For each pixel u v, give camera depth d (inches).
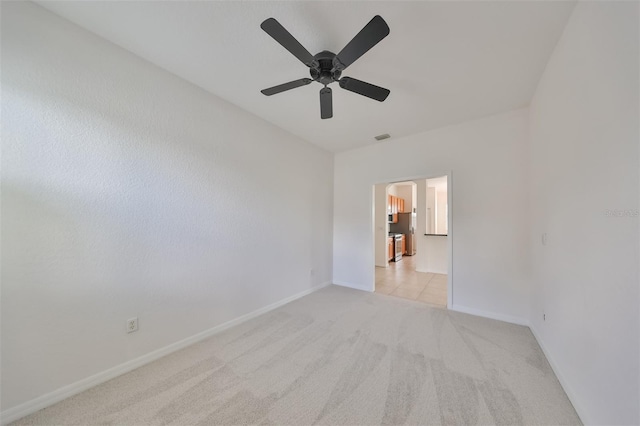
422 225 212.8
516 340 89.0
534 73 80.4
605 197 45.4
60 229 59.7
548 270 77.7
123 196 70.7
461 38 65.5
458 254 119.3
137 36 66.4
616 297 41.8
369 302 131.2
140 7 57.1
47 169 57.9
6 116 52.9
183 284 85.2
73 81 61.9
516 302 105.1
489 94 93.8
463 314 114.4
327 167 165.5
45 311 57.6
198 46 70.1
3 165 52.6
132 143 72.7
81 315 62.9
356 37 52.1
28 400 55.1
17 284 54.2
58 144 59.5
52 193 58.6
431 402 58.2
